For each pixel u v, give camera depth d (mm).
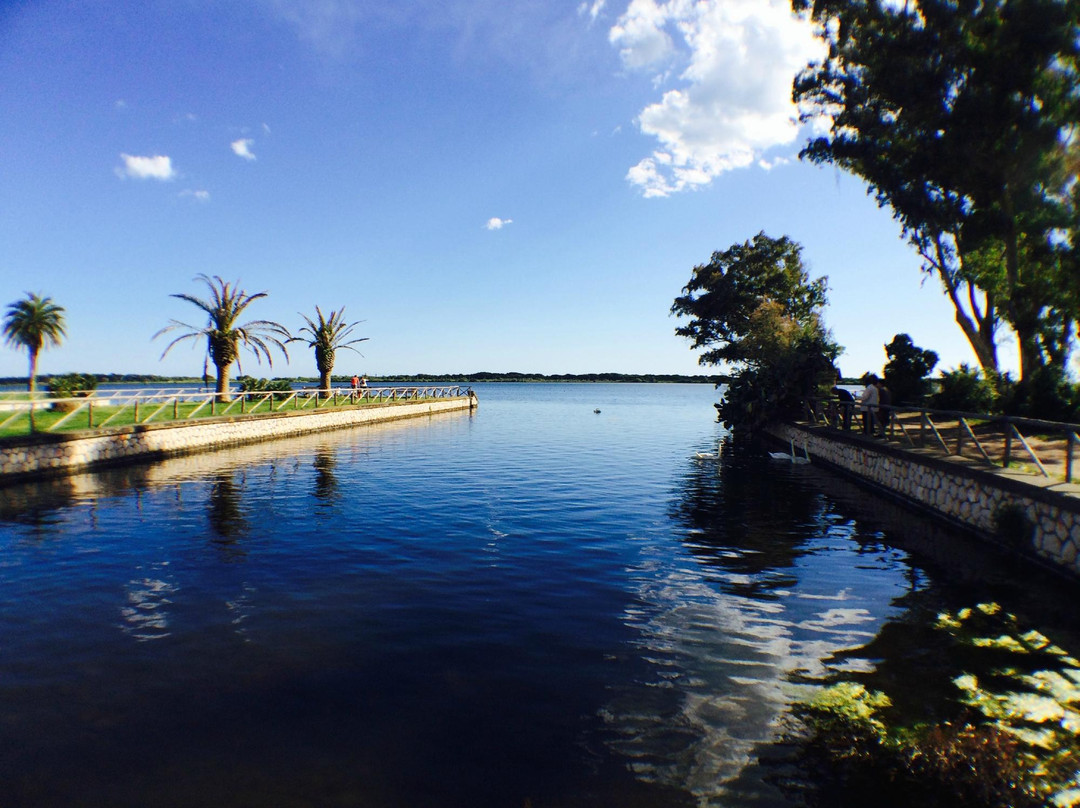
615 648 6059
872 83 20328
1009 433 10453
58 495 14742
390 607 7215
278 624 6680
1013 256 18688
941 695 5059
